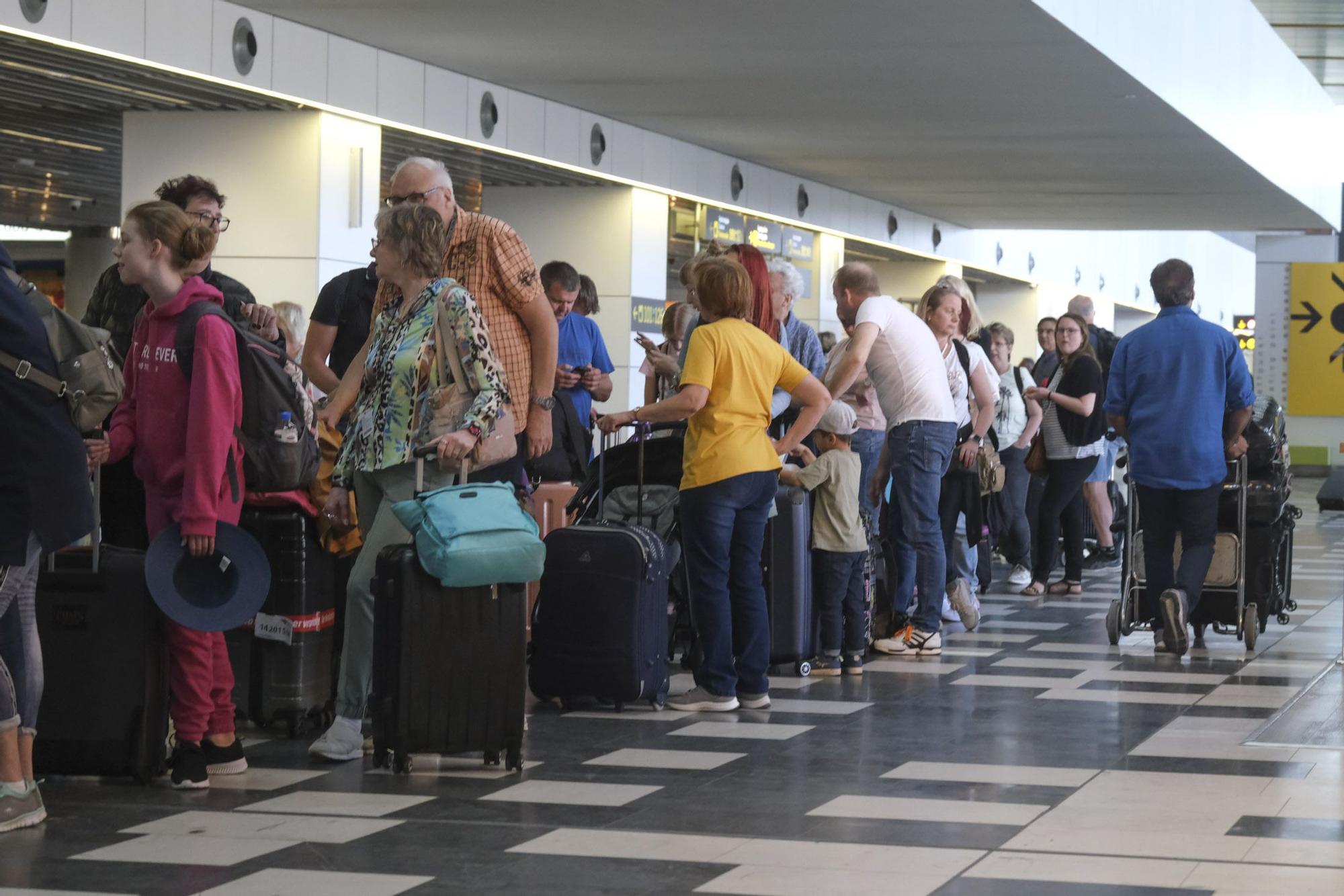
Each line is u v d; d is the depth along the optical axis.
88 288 27.25
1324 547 16.88
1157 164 19.59
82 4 10.95
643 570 6.64
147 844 4.49
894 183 21.91
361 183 13.55
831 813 4.91
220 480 5.02
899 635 8.67
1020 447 11.94
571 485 8.46
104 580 5.19
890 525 8.87
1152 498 8.60
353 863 4.30
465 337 5.46
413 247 5.54
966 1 11.34
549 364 5.96
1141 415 8.60
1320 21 29.14
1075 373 11.59
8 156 18.53
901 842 4.54
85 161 18.62
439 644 5.38
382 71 13.62
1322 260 34.00
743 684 6.85
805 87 14.93
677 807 4.97
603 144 16.88
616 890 4.05
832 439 7.82
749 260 6.96
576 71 14.38
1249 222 26.38
